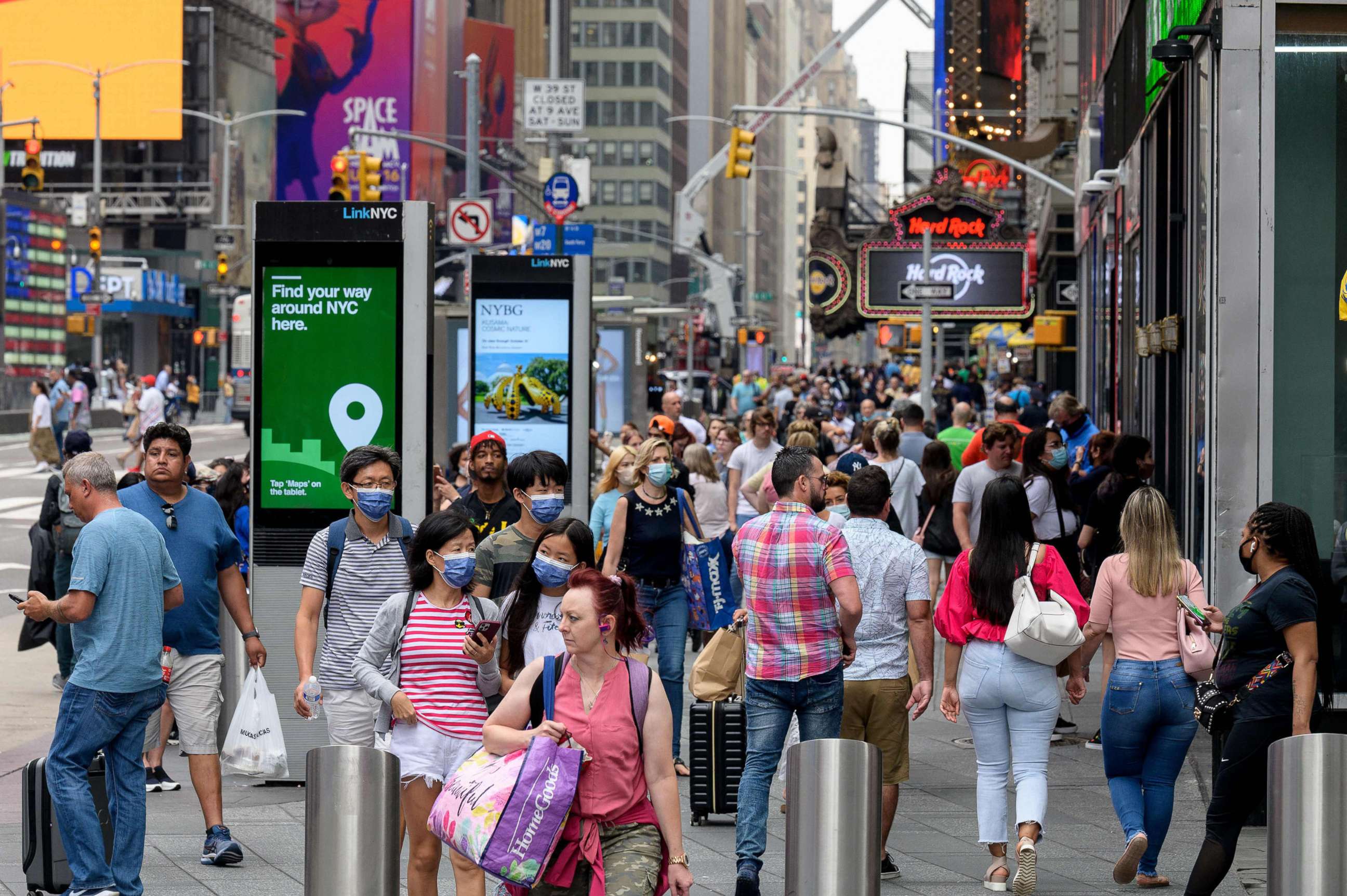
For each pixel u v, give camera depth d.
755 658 11.20
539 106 44.03
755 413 22.05
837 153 61.91
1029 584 11.08
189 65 126.31
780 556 11.11
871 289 59.72
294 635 14.82
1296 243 14.05
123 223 129.25
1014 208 81.38
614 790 8.21
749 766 11.13
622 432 25.77
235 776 14.79
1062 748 16.16
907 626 11.88
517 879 7.93
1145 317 23.08
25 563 32.50
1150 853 11.27
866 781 8.03
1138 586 11.22
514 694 8.40
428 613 9.97
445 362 29.81
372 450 11.59
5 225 90.19
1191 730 11.27
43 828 10.62
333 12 139.50
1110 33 30.66
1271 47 13.98
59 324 113.25
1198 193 16.02
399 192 138.50
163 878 11.36
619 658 8.34
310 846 8.05
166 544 11.79
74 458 10.75
